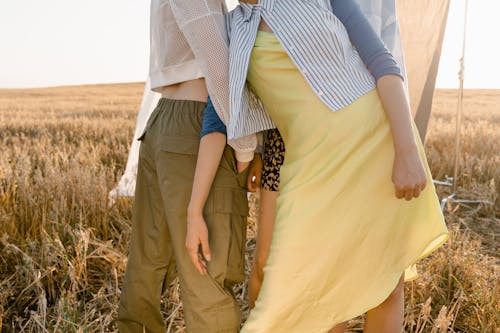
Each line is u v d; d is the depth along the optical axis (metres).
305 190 1.62
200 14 1.69
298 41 1.60
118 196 3.83
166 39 1.88
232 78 1.65
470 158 6.99
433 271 3.13
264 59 1.66
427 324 2.62
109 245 3.36
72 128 12.62
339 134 1.60
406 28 4.23
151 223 2.12
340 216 1.61
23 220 3.84
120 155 7.48
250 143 1.79
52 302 2.96
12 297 2.89
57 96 32.59
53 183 4.38
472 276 3.01
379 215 1.63
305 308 1.63
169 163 1.87
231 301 1.86
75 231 3.38
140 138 2.10
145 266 2.15
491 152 8.29
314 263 1.60
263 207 2.02
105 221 3.84
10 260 3.33
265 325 1.60
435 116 18.44
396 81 1.61
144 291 2.16
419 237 1.69
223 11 1.83
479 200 5.23
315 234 1.60
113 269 2.99
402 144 1.56
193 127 1.86
